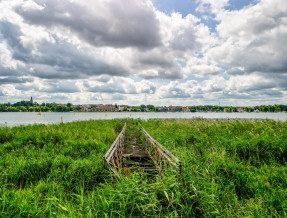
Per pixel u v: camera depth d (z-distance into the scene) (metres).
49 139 7.79
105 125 14.85
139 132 12.49
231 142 6.49
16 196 3.03
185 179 3.34
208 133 8.98
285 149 5.36
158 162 4.83
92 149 6.78
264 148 5.69
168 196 2.84
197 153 5.68
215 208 2.64
